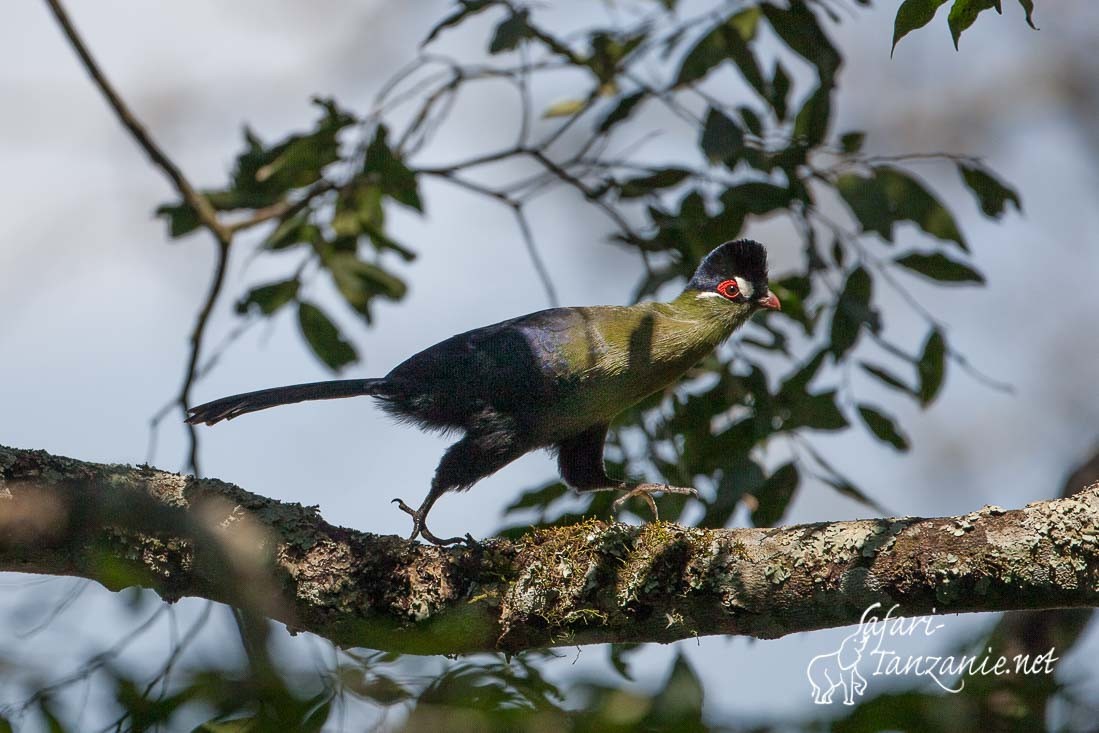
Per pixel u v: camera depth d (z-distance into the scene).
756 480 9.84
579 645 7.79
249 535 7.73
